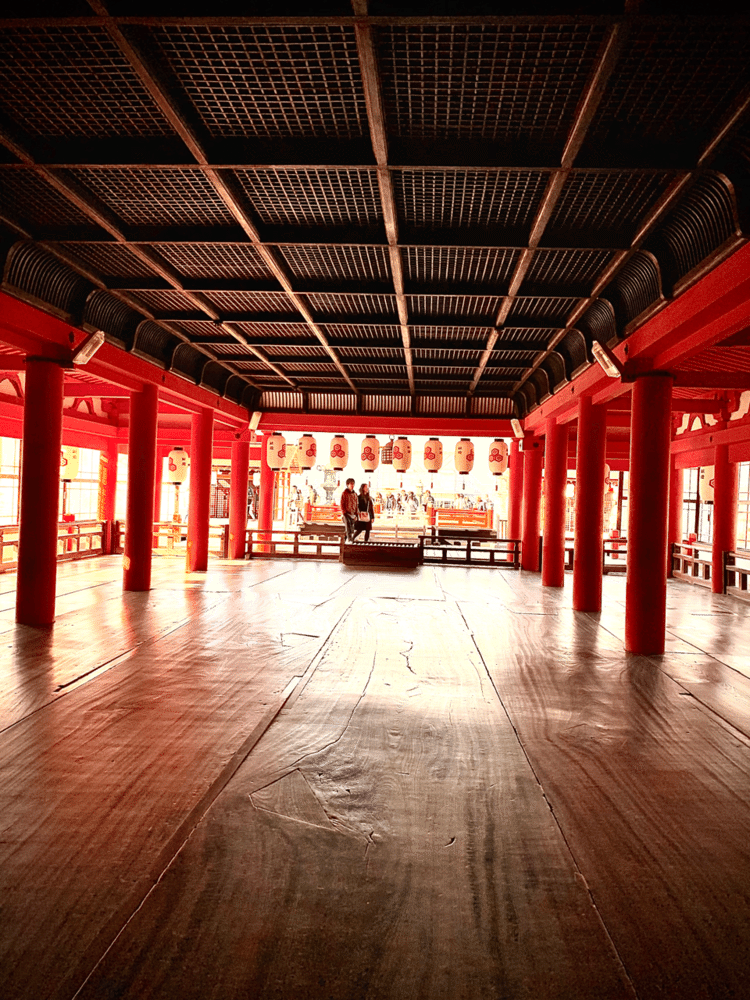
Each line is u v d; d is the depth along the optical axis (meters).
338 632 9.20
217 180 5.12
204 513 15.84
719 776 4.57
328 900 3.04
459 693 6.38
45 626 8.90
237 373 15.31
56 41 3.71
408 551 18.95
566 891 3.18
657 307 6.82
